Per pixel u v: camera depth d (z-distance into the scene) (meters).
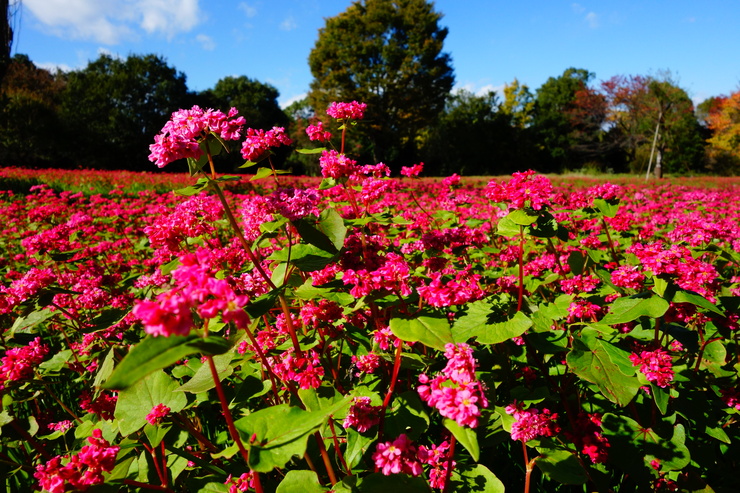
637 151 59.97
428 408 2.62
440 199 5.96
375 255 2.98
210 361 1.76
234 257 3.36
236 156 46.81
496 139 69.06
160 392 2.57
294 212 2.36
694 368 3.17
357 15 56.75
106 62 62.72
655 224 6.95
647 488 2.56
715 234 4.05
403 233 5.38
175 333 1.45
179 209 3.47
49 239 4.25
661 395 2.41
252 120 70.38
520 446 2.86
